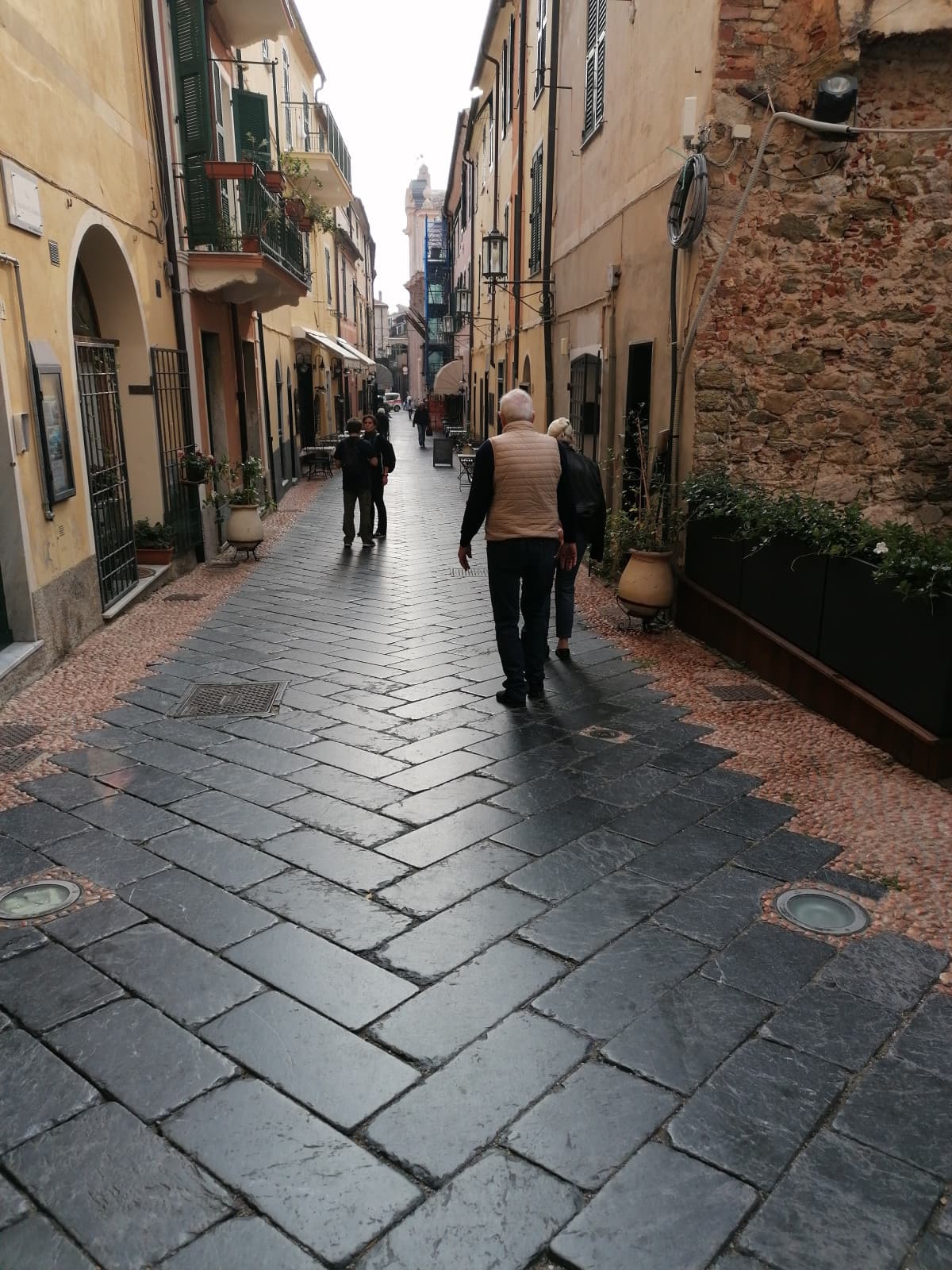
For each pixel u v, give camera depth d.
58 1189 2.06
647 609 7.24
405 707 5.41
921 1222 2.00
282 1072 2.42
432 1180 2.09
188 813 3.96
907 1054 2.52
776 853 3.63
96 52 7.60
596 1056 2.49
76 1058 2.46
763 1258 1.91
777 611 5.86
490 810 4.02
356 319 40.59
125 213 8.35
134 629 7.36
